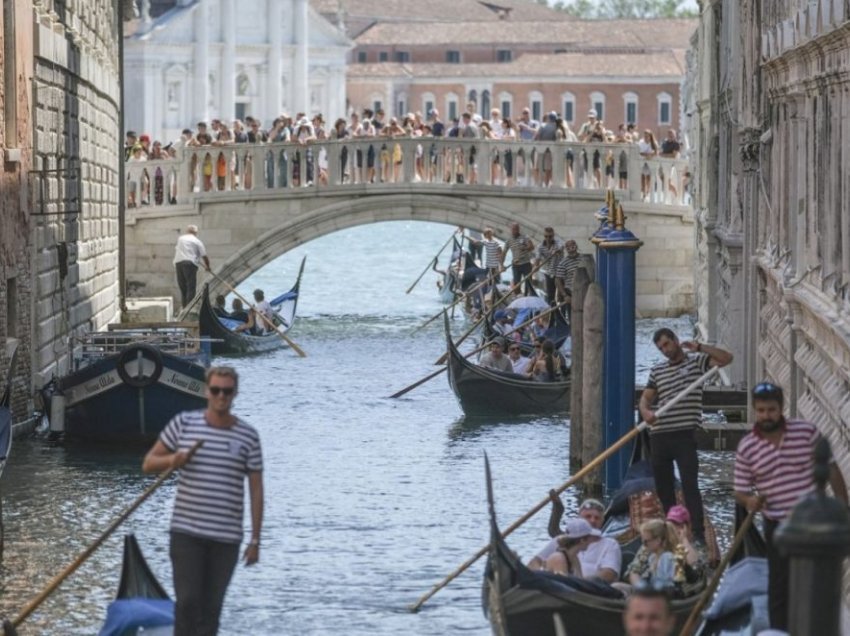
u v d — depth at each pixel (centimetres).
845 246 3225
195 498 2277
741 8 5331
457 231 9950
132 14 8438
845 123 3225
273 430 5188
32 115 5172
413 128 8612
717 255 6191
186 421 2295
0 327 4731
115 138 7525
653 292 8438
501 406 5369
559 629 2236
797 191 3950
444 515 3919
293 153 8319
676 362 3284
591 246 8450
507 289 8400
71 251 6012
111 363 4784
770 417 2302
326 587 3256
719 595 2553
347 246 15875
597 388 4109
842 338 3022
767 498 2308
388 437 5062
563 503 4019
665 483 3281
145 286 8319
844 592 2688
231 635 2927
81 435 4875
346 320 8788
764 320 4578
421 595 3194
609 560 2780
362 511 3966
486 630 2956
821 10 3388
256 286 11356
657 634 1666
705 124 6912
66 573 2517
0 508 3416
